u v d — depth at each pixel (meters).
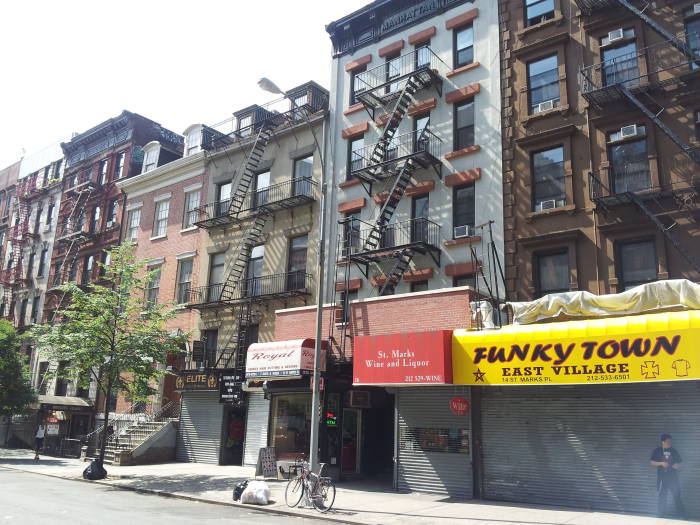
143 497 14.68
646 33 16.73
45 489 15.27
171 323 27.53
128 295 20.48
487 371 13.53
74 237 35.50
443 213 19.67
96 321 18.80
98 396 30.22
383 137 20.45
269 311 23.77
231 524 10.58
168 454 23.69
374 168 20.56
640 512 12.05
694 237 14.76
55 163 41.84
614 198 15.61
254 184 26.25
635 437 12.44
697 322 11.09
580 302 13.37
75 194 37.56
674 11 16.36
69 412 31.69
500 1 20.19
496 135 19.05
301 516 12.20
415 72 20.48
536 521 11.02
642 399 12.52
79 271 35.66
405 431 15.83
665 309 12.27
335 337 17.91
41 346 20.16
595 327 12.30
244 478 18.22
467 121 20.14
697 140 15.23
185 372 23.69
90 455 24.59
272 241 24.69
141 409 27.55
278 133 25.56
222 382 21.75
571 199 16.95
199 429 23.41
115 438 23.69
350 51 24.28
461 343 14.08
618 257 15.95
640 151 16.22
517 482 13.77
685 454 11.82
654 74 16.28
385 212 20.08
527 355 13.02
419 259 19.69
